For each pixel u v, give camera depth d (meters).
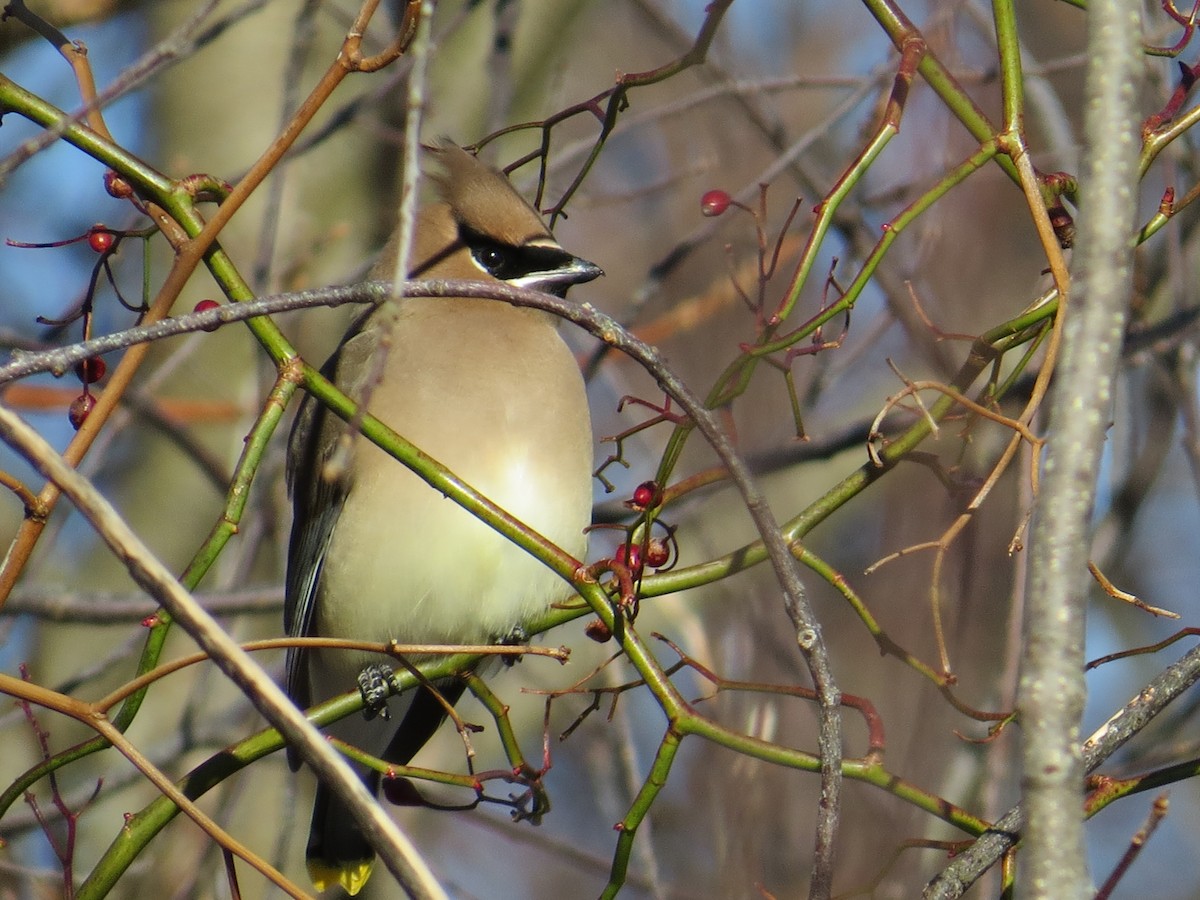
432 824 14.98
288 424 12.94
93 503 5.31
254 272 11.24
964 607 9.66
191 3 13.84
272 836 12.69
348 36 6.53
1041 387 6.35
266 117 13.61
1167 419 10.91
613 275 16.33
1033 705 4.93
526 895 15.48
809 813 10.09
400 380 9.51
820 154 14.43
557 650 6.65
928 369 13.20
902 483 11.92
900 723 11.20
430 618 9.48
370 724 10.48
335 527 9.66
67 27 12.53
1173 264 10.48
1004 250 11.80
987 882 8.40
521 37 13.41
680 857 12.31
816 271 13.91
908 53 6.89
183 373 13.74
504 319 9.75
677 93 16.53
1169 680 6.55
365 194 13.57
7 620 11.53
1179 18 7.05
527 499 9.37
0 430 5.27
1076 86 13.85
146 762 6.02
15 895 11.20
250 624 13.84
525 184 12.34
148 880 12.03
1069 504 5.06
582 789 15.64
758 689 6.67
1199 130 11.19
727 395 7.04
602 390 14.48
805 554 7.12
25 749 13.52
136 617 11.55
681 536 14.28
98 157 6.89
